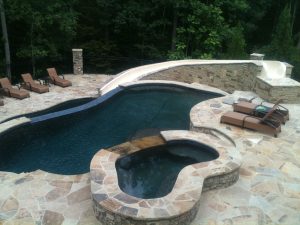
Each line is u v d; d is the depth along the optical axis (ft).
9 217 14.46
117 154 18.74
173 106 32.91
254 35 79.10
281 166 19.67
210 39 57.52
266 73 35.22
